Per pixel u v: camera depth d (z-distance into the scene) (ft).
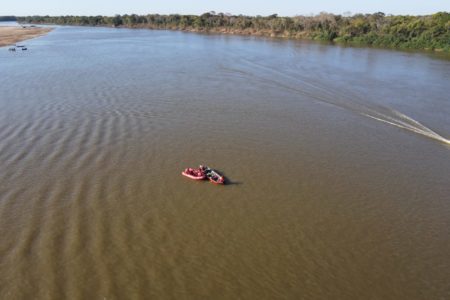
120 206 86.53
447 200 94.12
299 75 219.20
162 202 88.94
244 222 83.51
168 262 71.20
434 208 90.68
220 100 167.84
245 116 148.15
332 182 100.83
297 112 155.12
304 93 182.60
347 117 150.30
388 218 86.48
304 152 117.80
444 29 357.20
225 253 74.18
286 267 71.31
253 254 74.23
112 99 161.89
